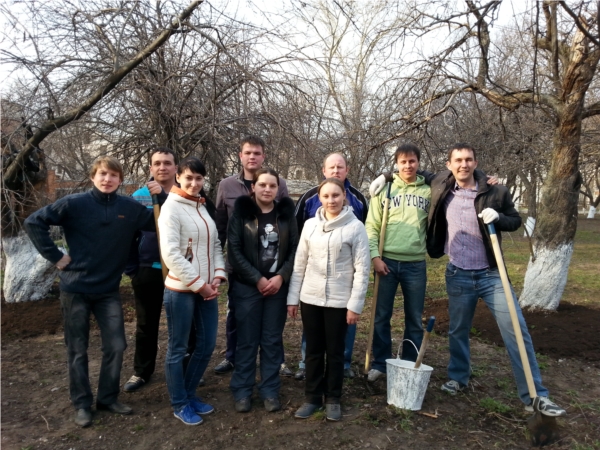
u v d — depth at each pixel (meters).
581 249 14.26
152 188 3.42
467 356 3.68
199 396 3.51
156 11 5.84
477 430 3.11
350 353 3.85
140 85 5.95
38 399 3.48
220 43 5.72
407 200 3.73
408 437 3.00
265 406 3.30
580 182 5.74
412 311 3.74
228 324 3.91
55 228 6.65
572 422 3.25
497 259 3.29
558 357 4.54
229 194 3.77
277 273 3.32
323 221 3.24
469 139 6.63
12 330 4.99
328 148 6.82
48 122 5.26
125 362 4.18
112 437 2.96
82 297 3.11
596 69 5.57
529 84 7.25
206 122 6.09
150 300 3.55
